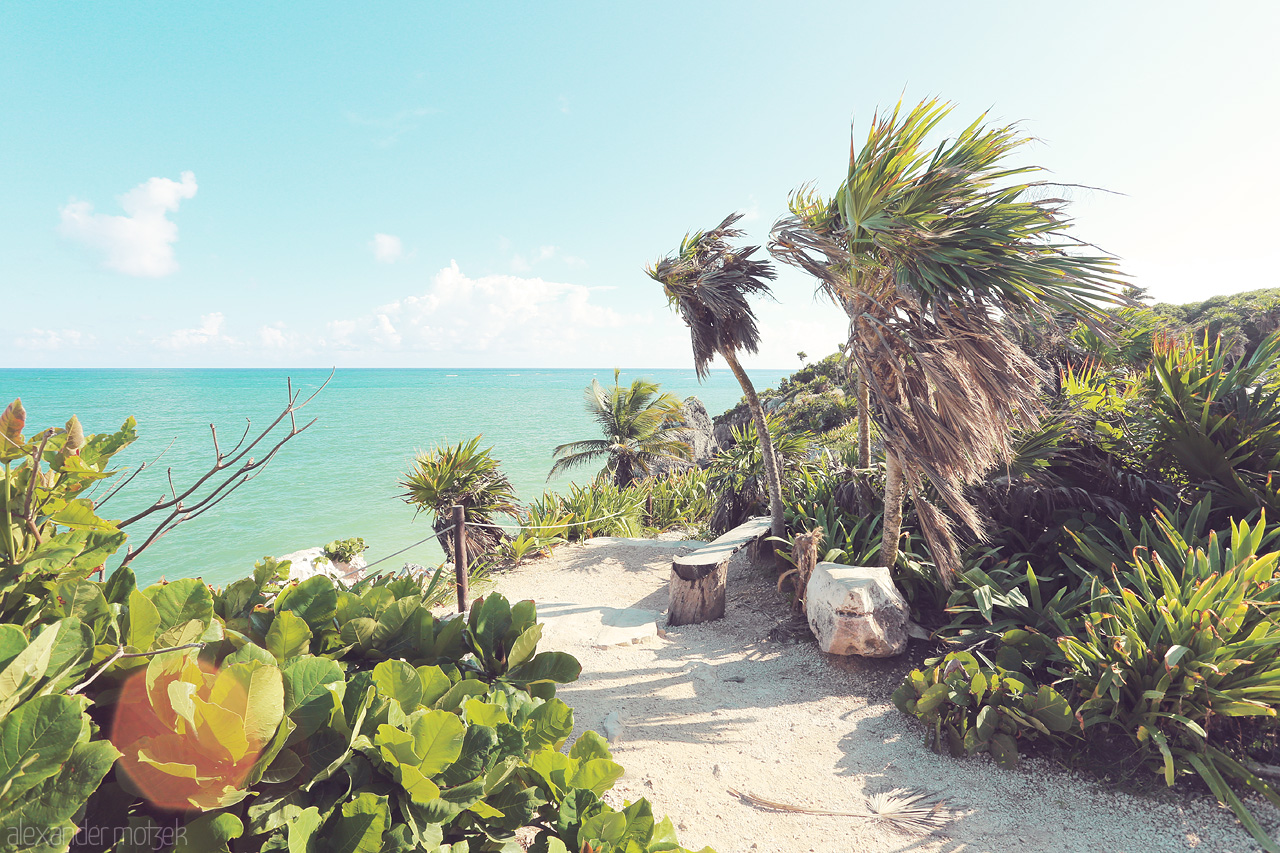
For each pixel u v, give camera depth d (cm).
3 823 102
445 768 161
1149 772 283
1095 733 307
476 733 166
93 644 138
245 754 133
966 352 349
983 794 283
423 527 1909
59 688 129
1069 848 245
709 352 632
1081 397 472
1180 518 403
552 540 837
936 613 462
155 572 1497
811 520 600
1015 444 457
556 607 582
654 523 1077
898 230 365
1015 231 348
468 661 261
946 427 371
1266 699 270
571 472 2764
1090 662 315
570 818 166
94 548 160
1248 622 293
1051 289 339
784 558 607
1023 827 259
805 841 257
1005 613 407
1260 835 238
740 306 601
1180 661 283
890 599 432
